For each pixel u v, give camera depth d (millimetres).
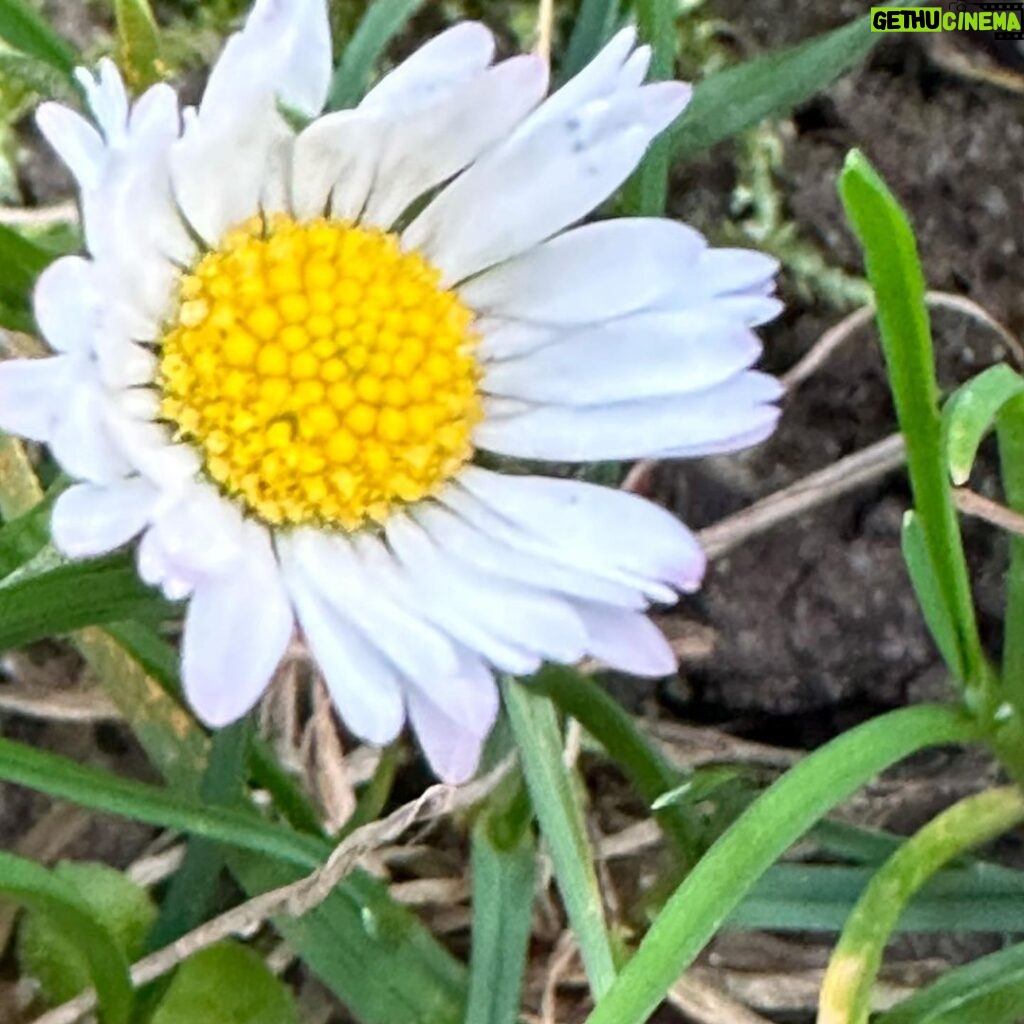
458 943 90
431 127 74
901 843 82
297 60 73
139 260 72
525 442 77
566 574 74
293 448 75
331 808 89
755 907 81
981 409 73
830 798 73
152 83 84
